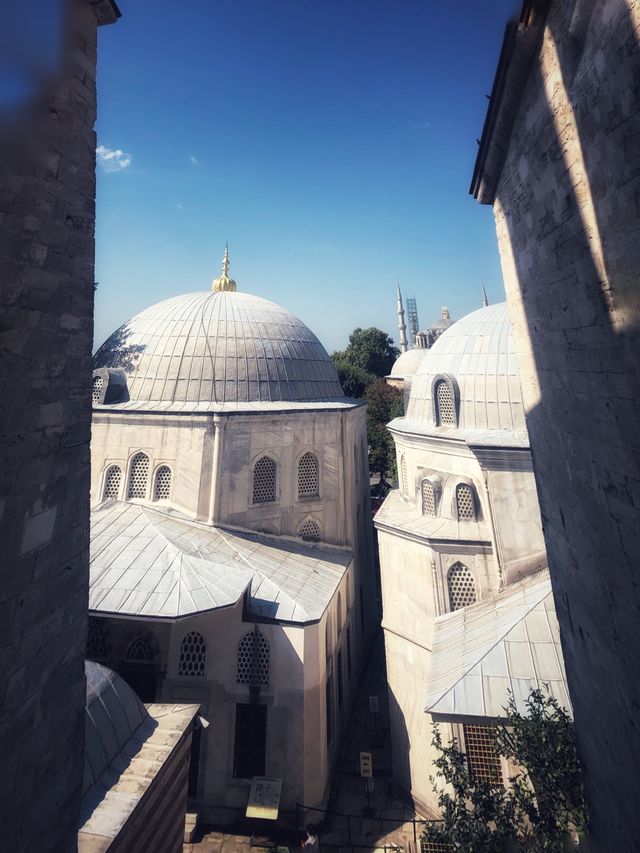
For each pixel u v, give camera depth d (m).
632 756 6.02
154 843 7.34
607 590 6.24
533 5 5.93
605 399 5.65
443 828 9.16
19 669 4.42
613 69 4.55
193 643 15.70
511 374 17.23
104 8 5.41
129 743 8.07
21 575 4.43
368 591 28.59
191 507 19.19
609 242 5.07
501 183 8.73
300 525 21.53
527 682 11.32
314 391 24.30
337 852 14.23
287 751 14.91
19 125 4.32
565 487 7.41
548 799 8.41
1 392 4.16
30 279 4.51
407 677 17.42
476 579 16.22
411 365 57.81
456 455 17.61
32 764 4.64
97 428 20.50
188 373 21.42
